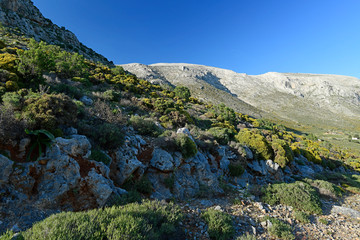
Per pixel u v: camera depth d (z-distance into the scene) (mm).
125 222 3822
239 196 8820
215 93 133000
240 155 13023
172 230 4605
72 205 4652
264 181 12414
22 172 4285
